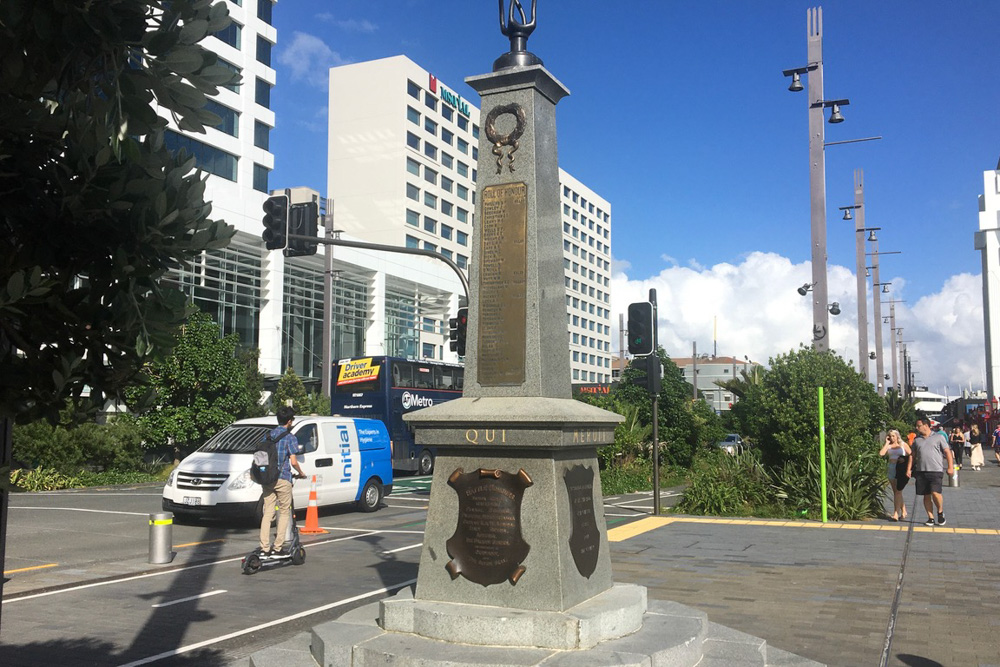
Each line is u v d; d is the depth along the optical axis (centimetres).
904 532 1233
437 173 7619
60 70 232
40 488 2172
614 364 12619
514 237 595
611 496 2102
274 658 521
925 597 762
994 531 1236
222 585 894
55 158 241
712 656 521
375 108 7150
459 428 547
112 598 825
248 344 3947
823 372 1512
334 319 4675
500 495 534
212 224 269
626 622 519
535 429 525
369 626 538
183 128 256
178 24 260
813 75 1775
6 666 584
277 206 1438
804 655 572
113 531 1316
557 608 509
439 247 7594
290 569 995
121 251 238
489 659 458
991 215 10144
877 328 3916
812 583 830
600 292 11750
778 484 1530
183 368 2548
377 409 2791
